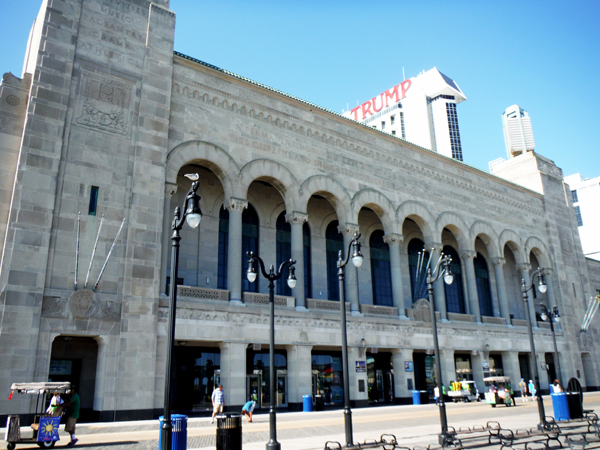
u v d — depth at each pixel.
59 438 19.31
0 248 25.08
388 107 186.12
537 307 55.97
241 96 34.69
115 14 30.12
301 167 36.62
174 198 34.62
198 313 29.27
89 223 26.53
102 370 25.23
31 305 23.86
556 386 32.34
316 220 41.69
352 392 34.84
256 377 34.25
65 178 26.38
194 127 31.98
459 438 17.72
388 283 45.47
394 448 16.30
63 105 26.92
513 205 53.94
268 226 38.84
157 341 27.25
